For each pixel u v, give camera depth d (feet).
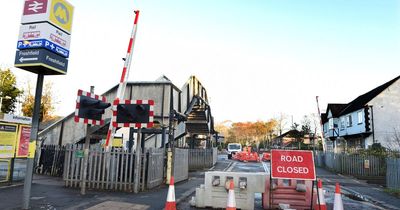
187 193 37.09
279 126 315.58
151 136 63.31
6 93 147.74
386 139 107.96
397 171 46.65
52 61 25.43
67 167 38.14
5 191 32.71
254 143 319.68
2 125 35.99
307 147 182.09
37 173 49.67
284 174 27.14
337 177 67.97
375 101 111.96
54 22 25.40
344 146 129.49
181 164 49.96
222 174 29.32
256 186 28.96
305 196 28.63
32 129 25.67
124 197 32.22
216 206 29.07
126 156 37.27
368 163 68.74
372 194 43.24
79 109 32.09
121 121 36.22
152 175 39.73
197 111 88.48
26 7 25.21
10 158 36.99
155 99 58.75
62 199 30.01
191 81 75.56
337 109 153.48
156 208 27.61
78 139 57.47
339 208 23.16
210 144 115.55
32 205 26.91
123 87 42.96
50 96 164.25
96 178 37.65
